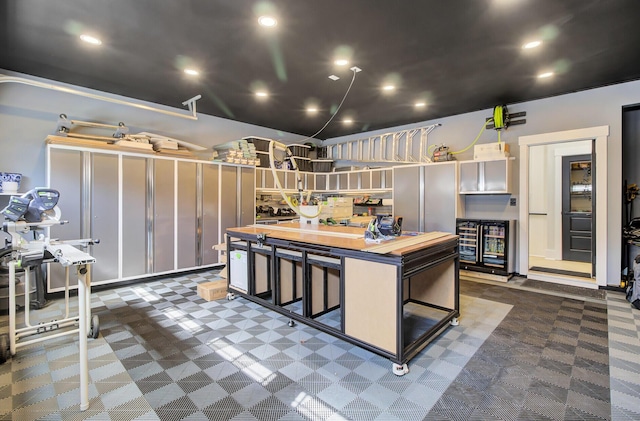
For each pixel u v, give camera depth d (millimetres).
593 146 4348
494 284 4562
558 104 4562
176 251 4902
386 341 2260
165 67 3652
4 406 1879
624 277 4168
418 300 3363
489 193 4945
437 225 5367
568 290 4234
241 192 5727
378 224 2859
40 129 4078
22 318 3240
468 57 3367
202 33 2896
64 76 3947
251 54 3316
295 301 3607
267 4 2449
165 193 4770
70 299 3861
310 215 3977
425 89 4336
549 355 2471
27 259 2494
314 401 1926
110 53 3307
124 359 2432
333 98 4762
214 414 1810
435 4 2443
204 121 5742
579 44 3078
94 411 1836
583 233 6125
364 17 2623
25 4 2451
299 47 3156
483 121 5316
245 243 3572
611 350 2539
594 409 1838
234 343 2701
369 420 1759
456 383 2109
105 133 4609
